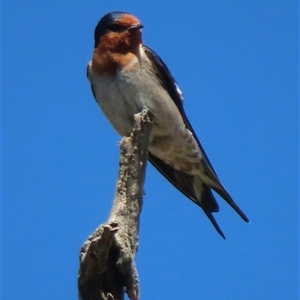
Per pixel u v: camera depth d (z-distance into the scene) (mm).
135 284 9078
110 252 8969
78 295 8969
